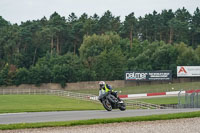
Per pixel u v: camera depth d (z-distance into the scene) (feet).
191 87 446.19
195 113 99.66
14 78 563.07
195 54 588.50
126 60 610.24
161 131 72.13
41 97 349.00
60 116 98.27
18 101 306.55
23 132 70.90
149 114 100.83
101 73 578.25
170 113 102.73
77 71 575.79
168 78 488.85
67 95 376.68
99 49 631.15
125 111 114.62
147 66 590.55
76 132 70.69
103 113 105.70
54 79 552.82
